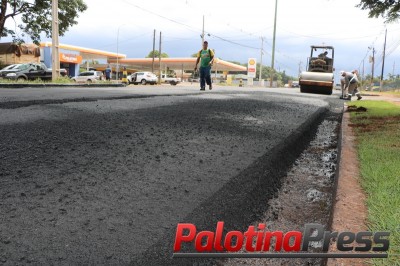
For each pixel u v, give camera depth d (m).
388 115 6.34
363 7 6.62
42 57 42.69
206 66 11.95
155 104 6.31
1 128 3.46
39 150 2.80
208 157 2.99
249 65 58.50
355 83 13.23
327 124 6.17
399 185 2.00
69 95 7.52
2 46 33.38
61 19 25.14
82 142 3.14
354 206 1.74
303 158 3.67
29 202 1.84
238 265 1.55
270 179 2.74
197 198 2.10
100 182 2.21
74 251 1.42
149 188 2.19
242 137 3.91
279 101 9.17
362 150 3.00
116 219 1.73
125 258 1.41
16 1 22.06
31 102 5.61
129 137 3.47
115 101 6.45
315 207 2.29
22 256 1.36
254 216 2.08
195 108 6.08
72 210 1.79
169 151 3.08
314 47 18.69
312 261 1.62
